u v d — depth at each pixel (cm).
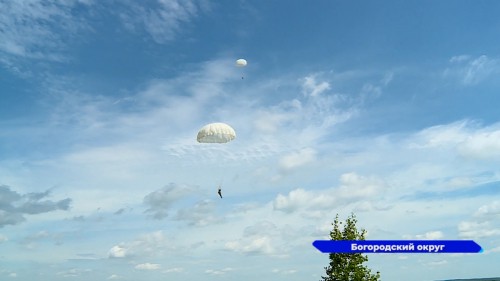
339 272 5166
